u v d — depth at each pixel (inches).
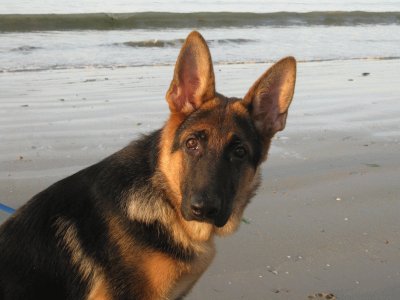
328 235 45.8
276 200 50.9
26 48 130.5
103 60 122.9
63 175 54.7
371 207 50.3
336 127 73.5
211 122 34.9
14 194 50.4
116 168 34.4
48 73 105.7
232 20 197.2
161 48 140.9
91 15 169.2
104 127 69.9
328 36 183.3
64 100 83.5
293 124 74.0
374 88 100.3
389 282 40.6
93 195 33.8
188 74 35.9
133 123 72.4
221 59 133.0
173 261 33.4
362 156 62.1
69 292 33.6
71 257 33.4
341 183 54.6
